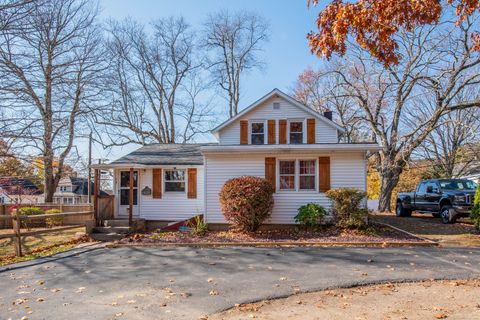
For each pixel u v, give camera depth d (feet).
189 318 16.51
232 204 43.45
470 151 91.76
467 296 19.04
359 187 46.42
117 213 55.62
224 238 41.09
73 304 18.92
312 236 41.16
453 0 18.21
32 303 19.29
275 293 20.10
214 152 48.19
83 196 136.05
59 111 49.60
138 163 55.06
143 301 19.12
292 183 48.08
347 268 26.02
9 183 70.90
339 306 17.76
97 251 36.11
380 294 19.66
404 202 63.72
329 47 16.93
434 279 22.57
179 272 25.81
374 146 45.06
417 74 74.38
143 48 108.06
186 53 112.88
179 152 62.90
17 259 32.91
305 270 25.64
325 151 46.88
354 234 41.34
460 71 70.23
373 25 15.71
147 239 41.91
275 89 60.80
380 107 82.48
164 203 55.36
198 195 55.01
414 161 99.09
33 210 60.08
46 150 45.44
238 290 20.84
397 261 28.17
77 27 57.98
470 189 53.88
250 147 47.24
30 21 36.32
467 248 33.73
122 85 99.76
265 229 46.91
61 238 45.14
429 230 45.39
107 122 74.79
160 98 110.93
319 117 60.13
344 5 15.74
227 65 116.06
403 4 15.07
